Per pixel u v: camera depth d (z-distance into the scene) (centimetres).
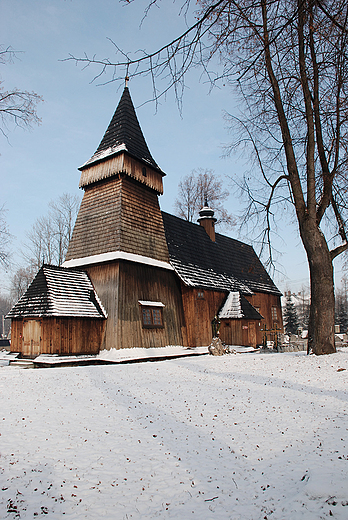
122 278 1939
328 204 1563
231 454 616
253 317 2655
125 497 479
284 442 654
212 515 432
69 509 448
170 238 2588
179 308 2333
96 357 1844
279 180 1655
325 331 1494
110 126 2402
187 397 973
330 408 837
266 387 1062
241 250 3653
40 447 633
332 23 685
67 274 1959
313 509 404
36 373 1278
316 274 1506
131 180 2180
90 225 2166
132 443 662
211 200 4488
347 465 511
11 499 464
